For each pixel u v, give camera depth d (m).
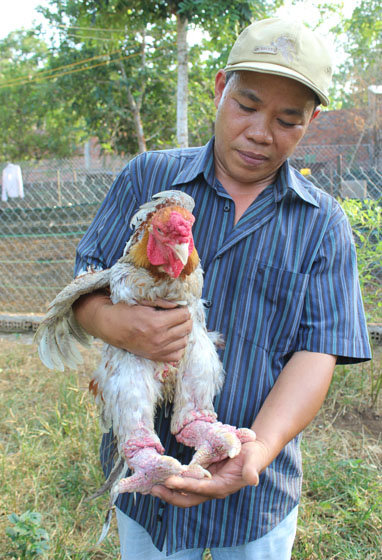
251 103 1.51
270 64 1.44
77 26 10.98
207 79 13.52
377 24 12.59
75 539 2.71
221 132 1.61
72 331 1.73
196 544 1.71
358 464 3.17
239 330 1.68
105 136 14.70
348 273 1.73
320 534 2.64
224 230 1.71
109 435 1.79
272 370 1.71
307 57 1.46
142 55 12.68
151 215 1.48
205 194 1.74
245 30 1.55
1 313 6.23
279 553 1.78
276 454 1.49
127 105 14.00
